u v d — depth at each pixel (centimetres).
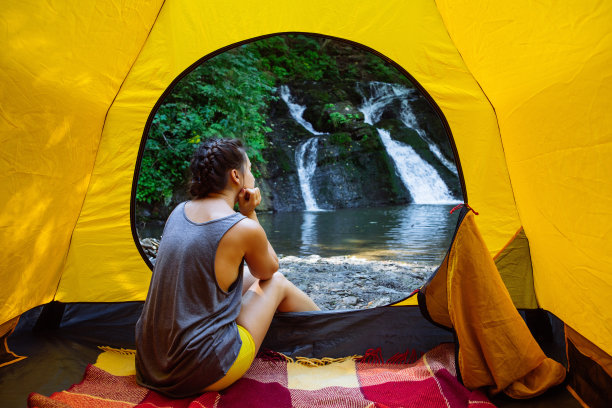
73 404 135
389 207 1050
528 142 184
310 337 198
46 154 179
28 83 159
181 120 719
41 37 158
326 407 138
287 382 162
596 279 153
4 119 153
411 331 202
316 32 212
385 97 1483
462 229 154
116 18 184
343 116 1223
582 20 137
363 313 205
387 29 209
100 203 221
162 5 204
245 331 152
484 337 149
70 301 221
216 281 142
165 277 142
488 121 211
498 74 188
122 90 214
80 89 188
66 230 211
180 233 146
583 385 151
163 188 741
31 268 189
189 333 136
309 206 1045
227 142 161
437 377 160
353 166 1148
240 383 148
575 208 160
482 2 172
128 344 201
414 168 1233
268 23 210
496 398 148
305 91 1348
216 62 739
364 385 158
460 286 154
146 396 142
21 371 171
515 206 212
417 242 545
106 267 223
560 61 152
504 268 209
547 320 199
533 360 149
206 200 154
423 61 211
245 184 163
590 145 146
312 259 449
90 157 212
